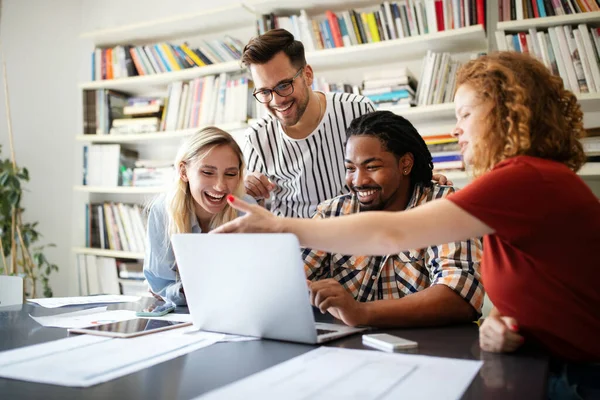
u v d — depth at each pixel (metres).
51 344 0.92
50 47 3.58
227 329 1.02
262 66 1.67
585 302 0.84
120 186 3.26
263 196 1.77
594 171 2.15
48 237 3.51
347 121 1.86
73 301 1.51
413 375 0.72
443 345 0.91
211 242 0.96
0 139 3.42
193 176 1.58
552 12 2.24
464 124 0.94
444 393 0.64
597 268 0.82
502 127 0.89
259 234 0.89
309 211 1.97
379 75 2.56
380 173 1.29
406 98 2.48
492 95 0.89
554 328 0.86
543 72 0.89
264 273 0.91
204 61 3.08
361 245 0.88
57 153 3.56
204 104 3.04
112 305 1.44
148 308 1.33
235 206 0.96
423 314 1.08
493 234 0.90
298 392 0.65
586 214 0.81
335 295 1.06
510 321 0.86
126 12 3.49
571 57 2.20
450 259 1.19
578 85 2.19
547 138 0.87
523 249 0.84
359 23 2.60
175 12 3.32
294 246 0.86
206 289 1.01
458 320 1.12
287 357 0.84
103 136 3.30
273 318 0.94
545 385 0.68
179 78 3.16
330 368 0.76
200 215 1.69
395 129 1.29
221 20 3.05
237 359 0.82
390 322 1.06
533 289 0.86
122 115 3.42
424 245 0.86
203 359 0.83
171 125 3.15
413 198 1.36
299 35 2.72
